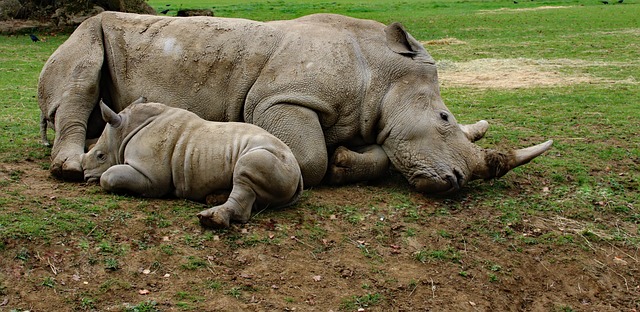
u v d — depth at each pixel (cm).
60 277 604
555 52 2225
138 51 906
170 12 3672
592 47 2320
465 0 5097
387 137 877
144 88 895
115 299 587
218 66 879
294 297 622
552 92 1555
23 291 582
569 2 4716
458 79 1762
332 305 621
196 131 758
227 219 694
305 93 843
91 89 891
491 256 747
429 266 712
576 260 762
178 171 752
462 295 678
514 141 1134
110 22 930
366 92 877
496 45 2419
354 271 677
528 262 748
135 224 692
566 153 1062
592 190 913
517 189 912
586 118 1296
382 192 865
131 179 752
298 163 827
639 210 863
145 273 623
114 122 780
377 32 914
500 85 1666
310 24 905
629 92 1541
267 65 866
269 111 845
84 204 724
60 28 2561
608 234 810
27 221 667
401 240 744
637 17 3394
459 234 773
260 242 687
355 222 766
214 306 591
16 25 2516
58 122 881
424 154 848
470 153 858
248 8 4084
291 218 747
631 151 1073
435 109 870
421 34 2809
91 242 653
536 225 814
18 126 1127
